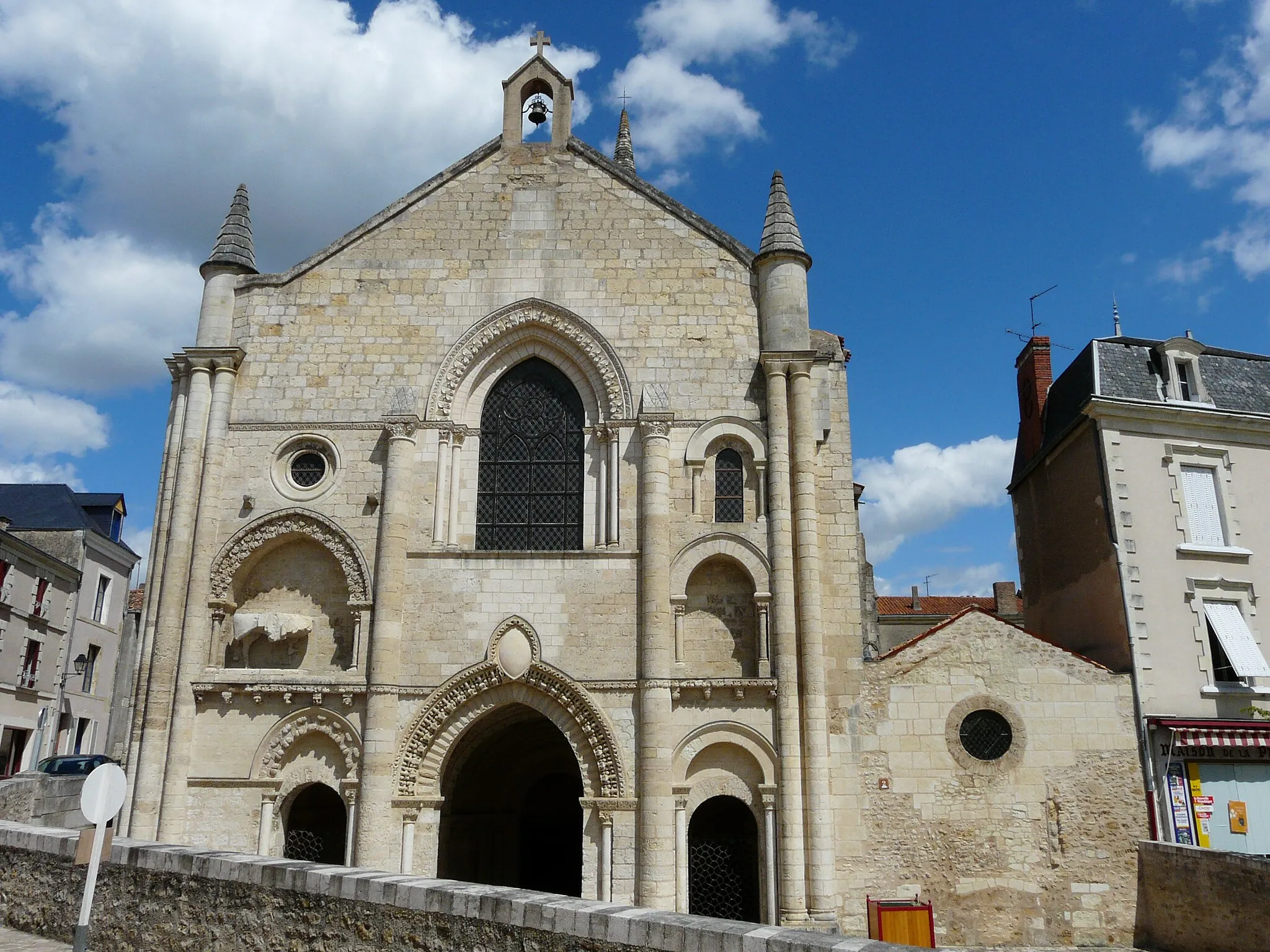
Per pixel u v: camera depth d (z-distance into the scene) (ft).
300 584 87.10
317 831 84.89
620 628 82.38
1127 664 86.22
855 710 81.56
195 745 80.84
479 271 92.02
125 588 189.78
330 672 82.99
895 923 74.33
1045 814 79.87
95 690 177.99
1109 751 81.76
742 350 89.51
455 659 82.38
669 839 77.10
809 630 80.79
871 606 114.62
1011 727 81.71
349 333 90.84
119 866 53.11
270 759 80.59
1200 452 94.07
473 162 94.89
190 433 87.25
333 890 45.91
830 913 74.49
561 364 91.97
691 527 84.79
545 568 83.97
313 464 88.99
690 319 90.17
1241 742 82.17
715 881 80.89
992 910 77.36
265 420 88.69
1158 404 92.99
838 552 85.25
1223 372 99.14
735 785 79.41
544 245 92.48
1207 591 89.81
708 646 84.43
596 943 38.42
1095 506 93.50
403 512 84.94
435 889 43.11
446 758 81.56
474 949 41.32
